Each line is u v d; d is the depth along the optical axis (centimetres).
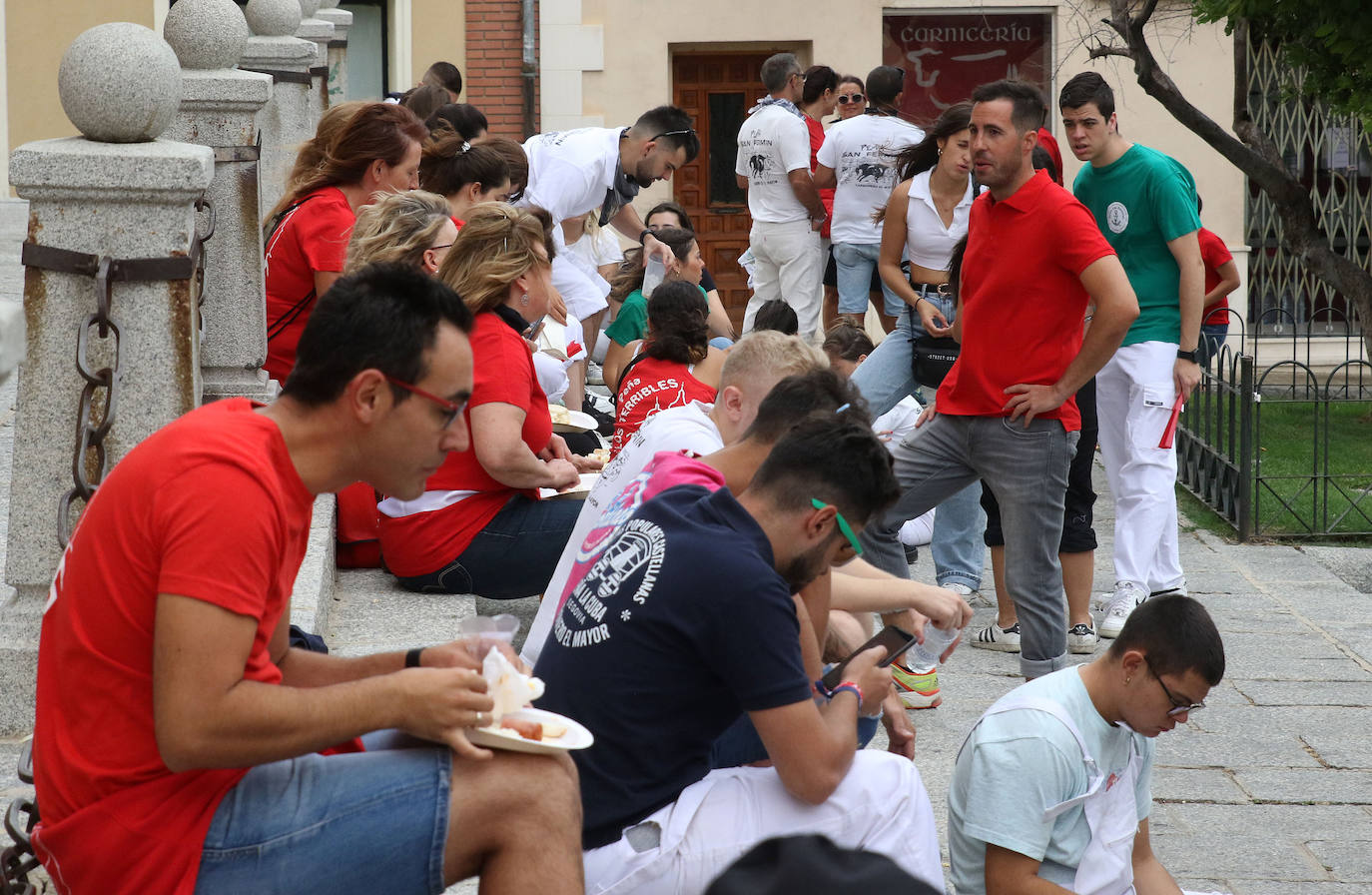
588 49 1498
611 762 295
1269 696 604
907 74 1533
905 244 701
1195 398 962
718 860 294
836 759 293
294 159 821
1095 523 877
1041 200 515
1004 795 340
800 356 414
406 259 505
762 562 289
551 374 672
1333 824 488
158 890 240
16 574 382
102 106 376
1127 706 346
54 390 380
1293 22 1066
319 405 246
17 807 297
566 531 499
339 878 243
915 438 550
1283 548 852
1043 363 521
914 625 382
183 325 385
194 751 230
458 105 763
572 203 855
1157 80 1159
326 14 1266
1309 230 1218
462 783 249
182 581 228
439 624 478
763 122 1092
